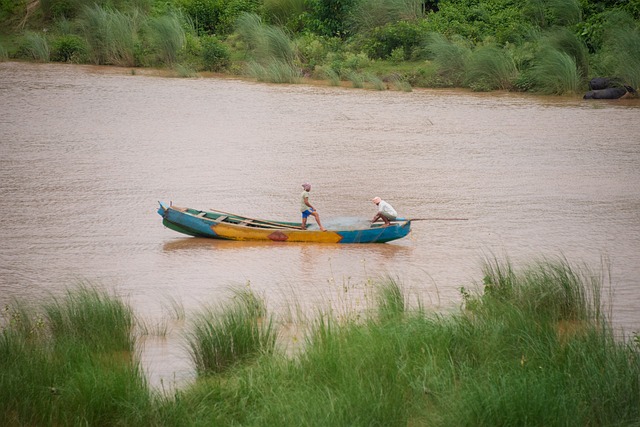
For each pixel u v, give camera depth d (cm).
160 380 2523
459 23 9700
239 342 2617
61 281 3541
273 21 10412
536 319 2725
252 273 3672
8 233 4225
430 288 3422
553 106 8012
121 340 2764
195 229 4156
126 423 2195
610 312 2958
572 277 3031
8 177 5306
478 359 2466
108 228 4347
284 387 2302
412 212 4666
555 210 4725
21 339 2608
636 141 6588
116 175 5406
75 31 10394
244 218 4281
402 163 5822
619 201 4941
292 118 7356
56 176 5353
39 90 8288
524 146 6394
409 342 2495
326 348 2461
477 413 2105
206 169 5591
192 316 3114
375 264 3794
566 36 8900
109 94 8212
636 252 3947
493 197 4994
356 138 6606
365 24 9850
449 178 5431
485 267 3316
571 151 6244
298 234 4147
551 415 2088
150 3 10662
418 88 8956
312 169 5625
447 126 7094
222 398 2300
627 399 2153
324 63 9431
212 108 7700
